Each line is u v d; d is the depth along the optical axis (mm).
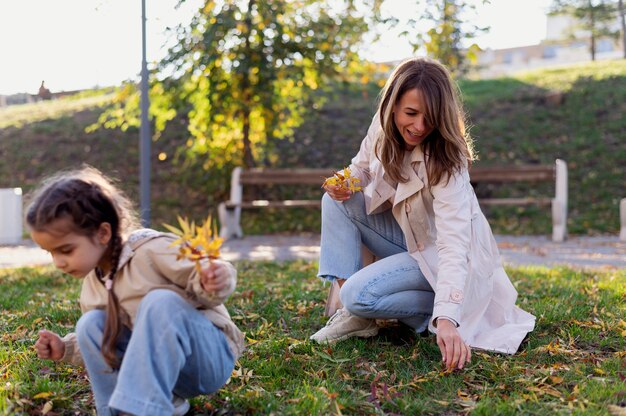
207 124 10156
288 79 10070
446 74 2861
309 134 12570
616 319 3848
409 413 2551
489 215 10469
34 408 2604
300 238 9406
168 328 2047
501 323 3312
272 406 2527
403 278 3158
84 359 2209
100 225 2104
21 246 8883
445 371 2941
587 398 2650
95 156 12211
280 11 9570
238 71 9453
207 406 2537
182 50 9539
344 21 9656
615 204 10328
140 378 2006
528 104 13383
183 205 11016
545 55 40719
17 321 4035
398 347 3312
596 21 20516
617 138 11922
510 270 5738
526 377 2900
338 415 2426
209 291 2043
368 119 13117
